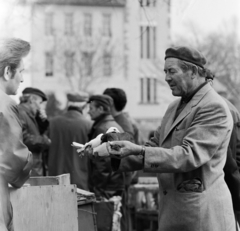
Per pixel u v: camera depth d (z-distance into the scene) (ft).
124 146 13.42
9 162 12.48
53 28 129.39
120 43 135.85
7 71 13.07
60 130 24.56
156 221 24.02
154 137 15.44
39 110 23.65
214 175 13.79
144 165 13.37
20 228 13.01
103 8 132.87
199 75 14.19
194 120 13.82
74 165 24.34
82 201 16.08
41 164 23.35
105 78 136.05
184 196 13.78
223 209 13.74
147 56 136.56
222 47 101.60
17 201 13.00
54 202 13.91
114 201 19.88
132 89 138.31
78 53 131.64
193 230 13.67
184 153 13.35
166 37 130.72
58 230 13.98
